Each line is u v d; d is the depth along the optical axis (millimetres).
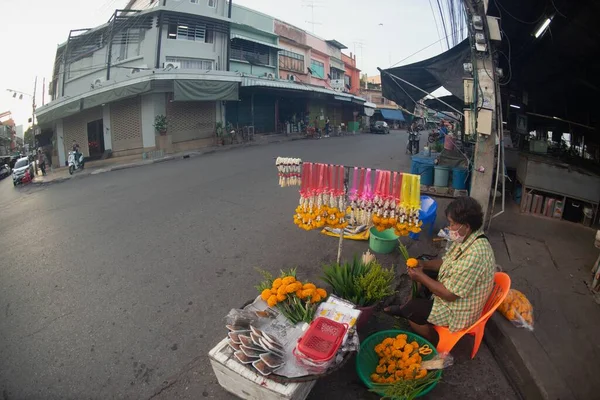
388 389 2451
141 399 2779
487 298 2641
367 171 3436
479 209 2520
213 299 4117
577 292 3643
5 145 48688
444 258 2811
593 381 2578
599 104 6480
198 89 16094
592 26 4664
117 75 17984
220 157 15039
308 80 26922
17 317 3977
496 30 4852
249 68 21156
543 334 3061
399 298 3908
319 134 24531
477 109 4922
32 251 5938
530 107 8203
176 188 9555
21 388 2963
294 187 9062
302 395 2410
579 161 6613
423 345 2861
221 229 6297
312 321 2791
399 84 8141
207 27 17828
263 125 23219
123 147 17594
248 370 2439
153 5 17641
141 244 5828
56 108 18234
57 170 20000
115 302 4148
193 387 2869
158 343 3410
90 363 3197
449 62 6836
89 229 6785
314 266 4785
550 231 5336
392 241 4895
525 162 6316
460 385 2779
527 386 2682
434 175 8008
